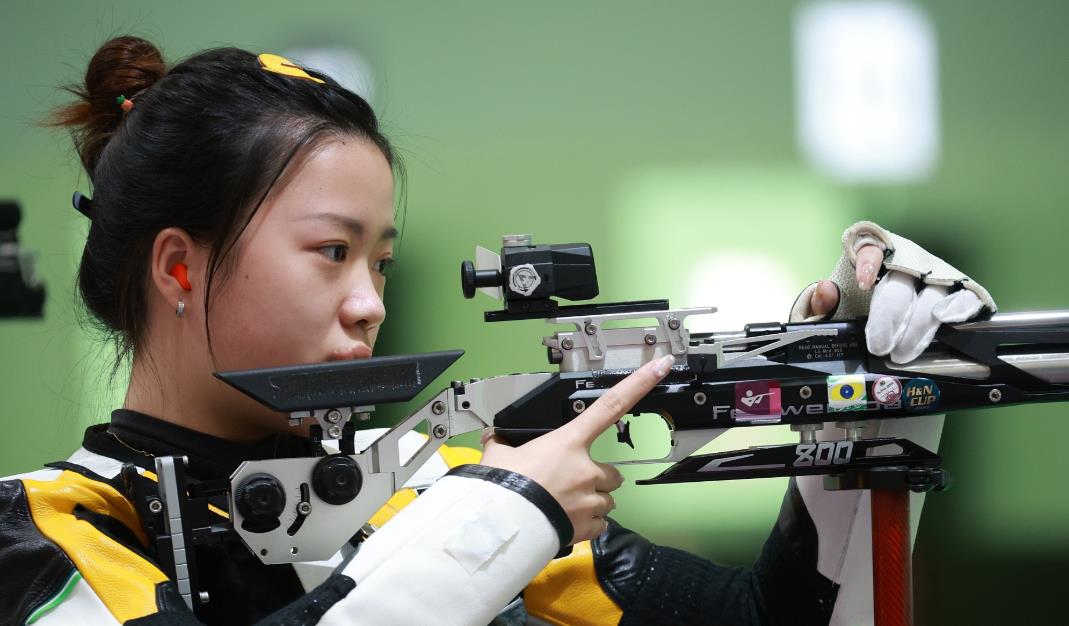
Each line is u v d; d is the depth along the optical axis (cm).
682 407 309
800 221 795
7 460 725
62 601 265
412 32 773
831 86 788
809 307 360
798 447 318
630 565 391
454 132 780
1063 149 790
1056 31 784
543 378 305
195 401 324
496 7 777
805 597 370
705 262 793
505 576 270
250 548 290
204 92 314
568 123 783
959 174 795
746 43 784
